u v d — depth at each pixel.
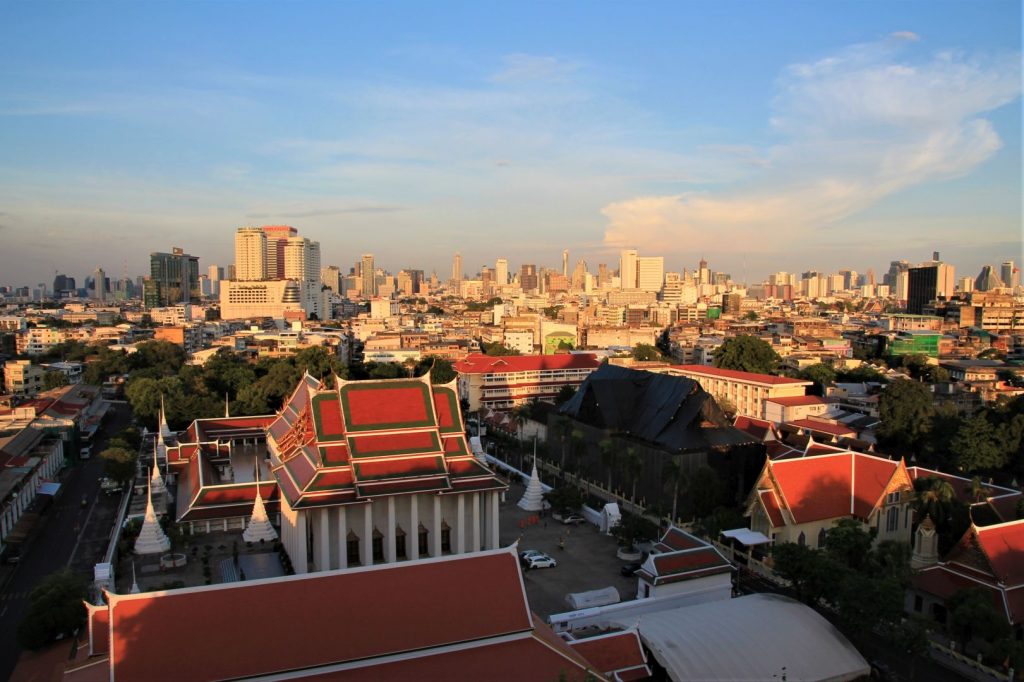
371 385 93.19
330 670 53.75
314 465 88.25
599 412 136.62
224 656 52.12
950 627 74.75
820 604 83.38
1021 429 128.62
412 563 60.09
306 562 85.94
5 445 130.38
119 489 133.25
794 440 153.50
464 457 94.38
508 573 62.25
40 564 99.75
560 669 57.94
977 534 80.19
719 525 101.81
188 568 95.25
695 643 65.56
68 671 59.78
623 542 102.25
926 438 145.50
